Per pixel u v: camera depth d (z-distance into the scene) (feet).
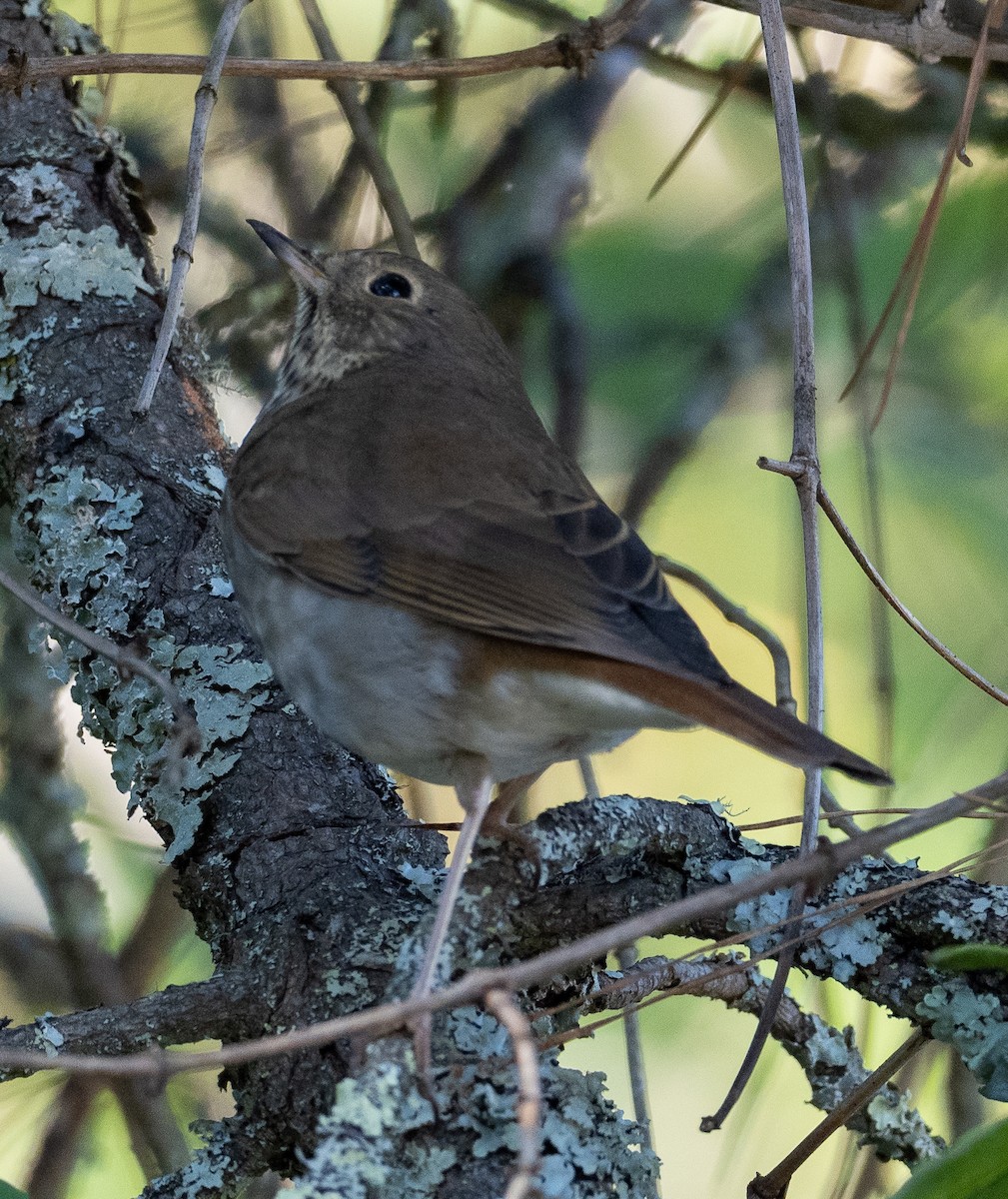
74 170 34.14
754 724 21.62
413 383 29.43
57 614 22.11
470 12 39.11
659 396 40.34
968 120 26.09
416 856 27.73
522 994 24.23
